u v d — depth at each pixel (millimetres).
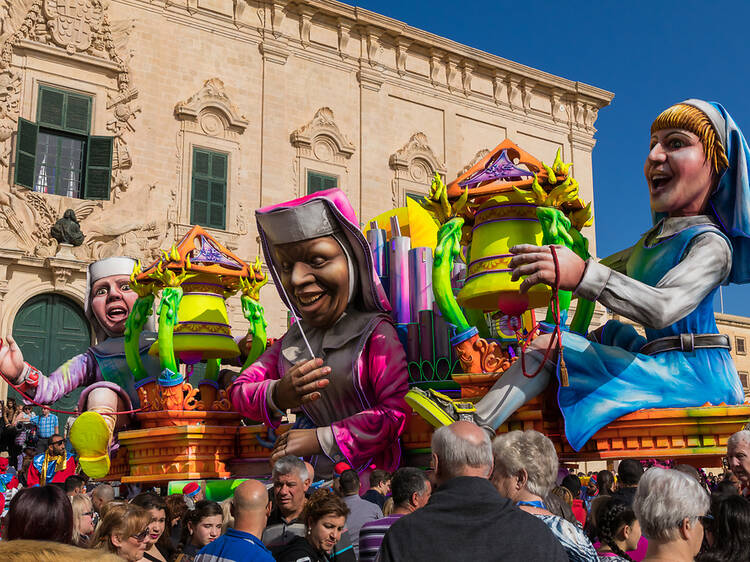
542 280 5941
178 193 25797
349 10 29891
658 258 6746
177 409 9641
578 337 6719
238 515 4062
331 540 4465
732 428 6246
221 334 9891
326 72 29562
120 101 25094
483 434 3102
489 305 7609
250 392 7945
